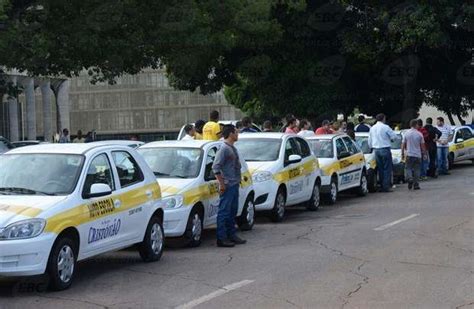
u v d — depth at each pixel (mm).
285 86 37000
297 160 16750
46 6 26484
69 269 9367
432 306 8148
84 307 8414
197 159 13500
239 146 16875
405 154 22844
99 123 71188
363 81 38344
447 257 11125
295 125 20266
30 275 8758
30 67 26922
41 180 9797
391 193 22141
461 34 36719
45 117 59688
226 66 37219
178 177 13109
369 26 35781
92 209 9781
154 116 71000
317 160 18703
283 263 11039
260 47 35594
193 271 10602
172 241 13484
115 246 10344
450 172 29828
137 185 11070
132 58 29609
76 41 26781
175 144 14023
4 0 24188
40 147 10602
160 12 28453
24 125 63812
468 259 10938
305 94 36781
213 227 15789
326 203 19656
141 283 9797
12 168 10102
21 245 8609
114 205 10297
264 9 31969
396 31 34000
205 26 29969
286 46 36406
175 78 37219
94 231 9789
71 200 9461
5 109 57156
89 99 71250
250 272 10391
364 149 23688
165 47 29641
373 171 22703
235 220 14523
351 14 36156
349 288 9156
